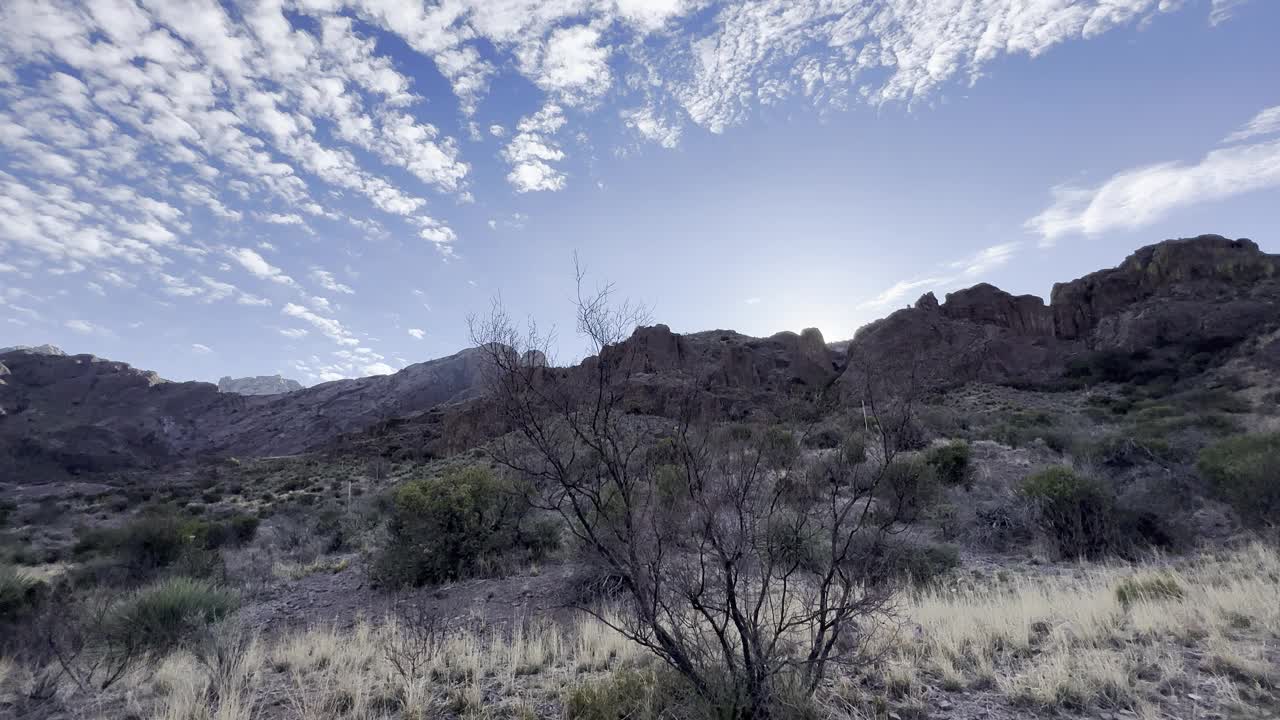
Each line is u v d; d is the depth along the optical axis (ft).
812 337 174.40
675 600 15.23
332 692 17.88
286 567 47.67
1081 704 14.61
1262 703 13.92
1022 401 138.82
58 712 17.69
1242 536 34.14
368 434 240.94
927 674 16.88
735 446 15.21
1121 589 23.68
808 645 17.81
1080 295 194.29
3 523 113.39
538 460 15.14
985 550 39.04
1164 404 119.85
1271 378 126.41
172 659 21.33
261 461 243.40
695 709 13.51
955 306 201.26
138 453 318.24
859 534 18.04
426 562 36.99
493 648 21.12
